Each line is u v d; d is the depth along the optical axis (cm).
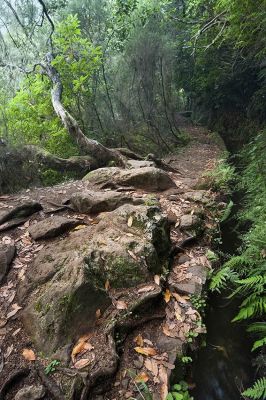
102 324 299
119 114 1002
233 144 1109
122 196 495
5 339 297
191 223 468
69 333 291
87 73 866
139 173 594
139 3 1031
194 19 977
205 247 445
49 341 288
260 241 369
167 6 1144
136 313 315
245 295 360
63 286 313
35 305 314
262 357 302
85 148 764
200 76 1225
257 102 1059
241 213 511
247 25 553
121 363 278
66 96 906
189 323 317
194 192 590
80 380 258
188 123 1374
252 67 965
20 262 378
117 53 1033
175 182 665
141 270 343
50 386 255
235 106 1231
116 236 373
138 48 972
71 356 276
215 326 343
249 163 710
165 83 1066
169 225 444
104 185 591
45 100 905
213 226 499
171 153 980
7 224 440
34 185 636
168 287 357
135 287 335
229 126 1219
